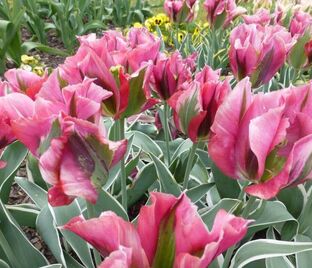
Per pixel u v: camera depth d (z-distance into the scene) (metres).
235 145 0.21
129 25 1.27
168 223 0.15
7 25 0.86
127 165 0.39
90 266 0.31
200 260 0.14
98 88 0.20
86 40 0.27
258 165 0.20
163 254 0.15
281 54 0.36
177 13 0.67
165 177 0.35
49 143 0.18
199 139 0.27
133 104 0.27
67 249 0.39
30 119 0.18
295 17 0.58
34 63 0.85
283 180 0.19
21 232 0.32
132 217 0.43
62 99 0.21
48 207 0.34
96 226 0.14
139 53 0.28
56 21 1.14
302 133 0.19
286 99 0.19
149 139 0.44
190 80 0.33
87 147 0.18
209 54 0.73
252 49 0.35
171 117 0.53
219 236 0.14
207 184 0.36
